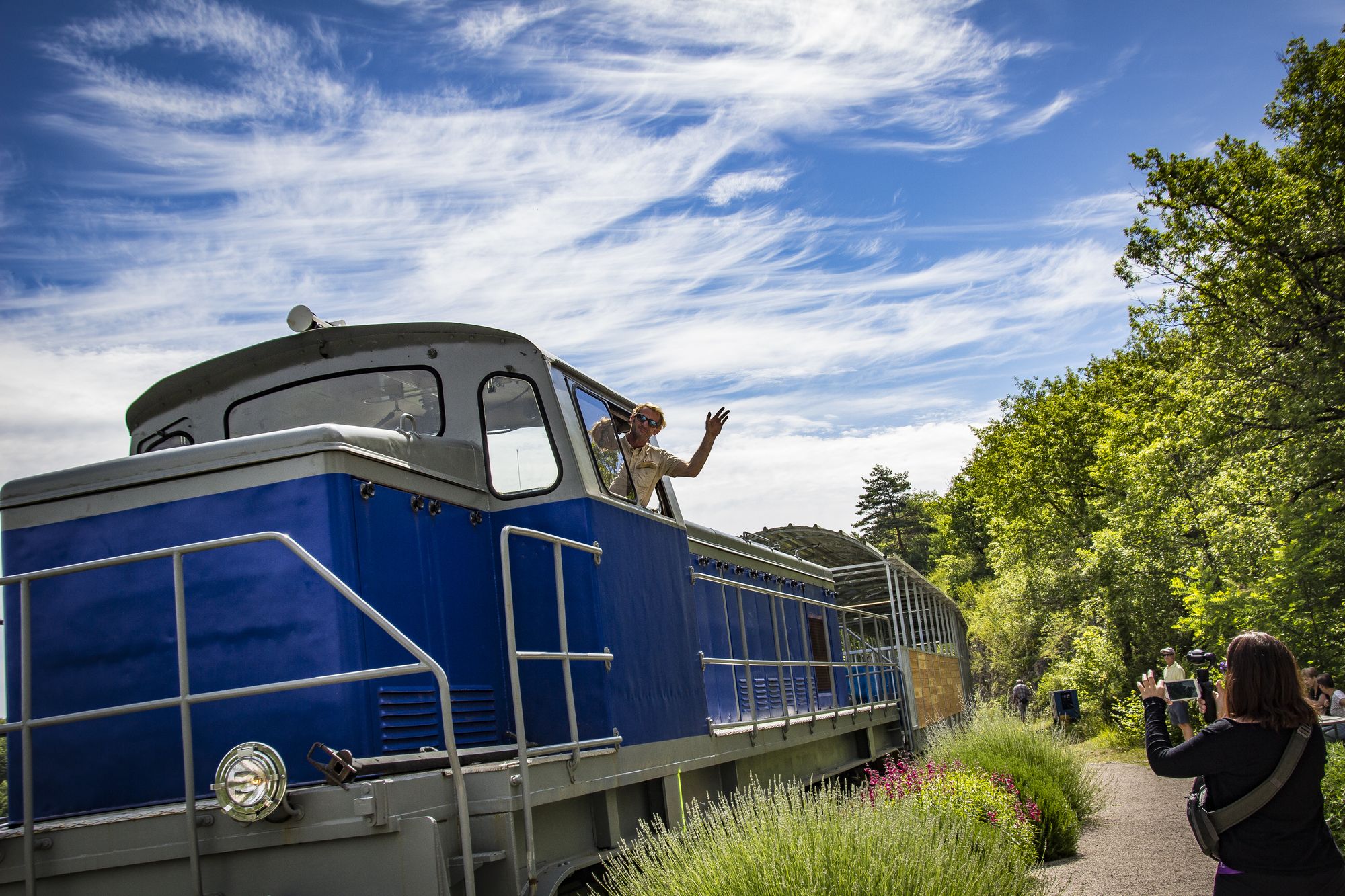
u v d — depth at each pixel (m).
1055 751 13.48
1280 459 20.34
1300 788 3.99
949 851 6.39
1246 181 21.55
